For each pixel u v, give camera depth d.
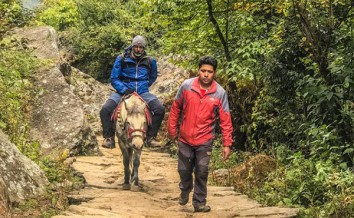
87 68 25.05
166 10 13.05
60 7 26.59
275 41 11.31
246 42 11.77
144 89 9.37
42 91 12.90
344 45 8.57
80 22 25.55
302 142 10.03
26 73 13.29
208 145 7.37
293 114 10.78
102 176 10.75
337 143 8.27
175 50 13.62
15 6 15.25
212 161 12.16
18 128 10.84
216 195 8.99
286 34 10.56
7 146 8.45
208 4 12.10
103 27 24.64
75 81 19.64
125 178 9.50
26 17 16.75
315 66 9.78
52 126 12.71
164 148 15.64
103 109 9.31
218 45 13.23
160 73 21.30
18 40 14.96
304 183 8.13
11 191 7.77
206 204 8.25
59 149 12.39
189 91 7.34
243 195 8.91
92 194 8.77
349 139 8.30
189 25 13.05
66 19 26.42
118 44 24.62
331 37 8.48
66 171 10.02
